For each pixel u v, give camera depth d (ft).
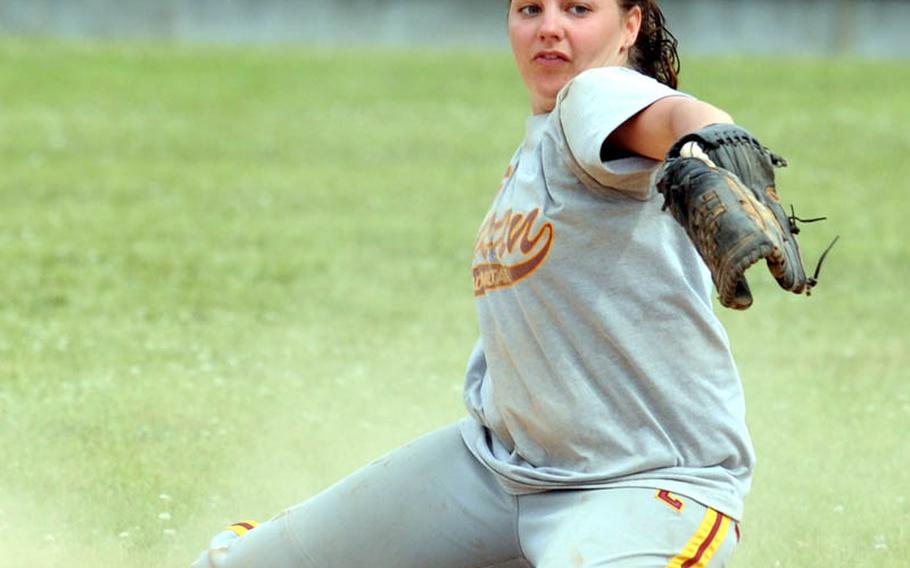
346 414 84.48
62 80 246.68
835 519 67.10
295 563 48.44
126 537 64.03
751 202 36.78
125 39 311.27
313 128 212.64
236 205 160.86
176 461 74.33
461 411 85.97
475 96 243.40
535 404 44.29
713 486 43.01
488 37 343.05
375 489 47.91
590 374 43.50
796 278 36.94
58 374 92.73
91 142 197.16
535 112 45.78
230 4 335.88
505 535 46.60
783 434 81.10
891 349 104.63
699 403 43.37
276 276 127.44
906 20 347.15
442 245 142.41
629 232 42.39
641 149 40.65
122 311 112.88
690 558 41.91
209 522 66.28
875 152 200.03
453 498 47.09
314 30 339.77
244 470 73.41
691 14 350.02
